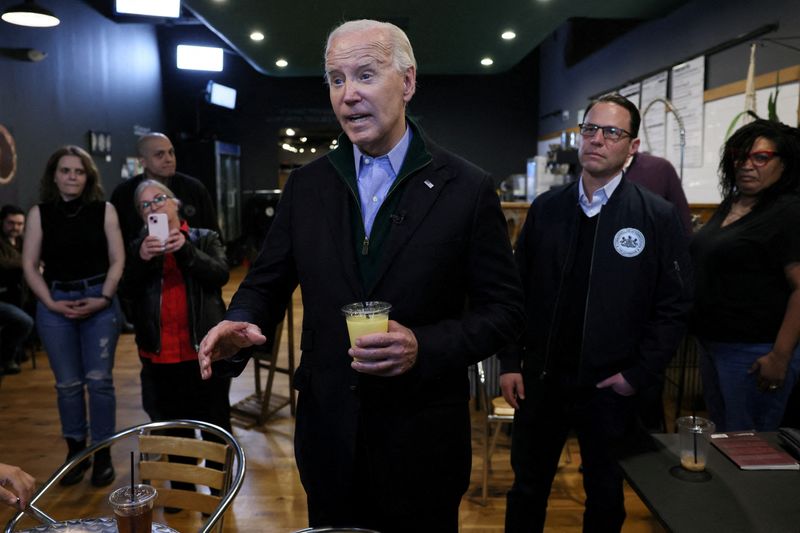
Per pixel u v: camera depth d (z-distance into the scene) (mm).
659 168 2836
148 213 2305
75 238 2703
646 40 6977
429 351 1151
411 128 1312
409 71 1224
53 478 1514
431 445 1261
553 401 1882
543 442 1911
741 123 4926
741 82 4988
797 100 4266
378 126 1178
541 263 1900
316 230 1296
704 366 2277
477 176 1280
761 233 2012
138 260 2354
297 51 7934
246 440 3342
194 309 2436
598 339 1774
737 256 2061
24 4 4676
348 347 1240
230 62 11250
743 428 2125
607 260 1779
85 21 7586
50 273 2744
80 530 1269
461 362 1190
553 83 10617
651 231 1777
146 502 1118
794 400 2322
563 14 6484
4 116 5680
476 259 1271
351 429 1229
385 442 1242
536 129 11617
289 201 1378
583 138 1804
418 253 1224
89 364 2785
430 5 6125
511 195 9992
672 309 1776
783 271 2004
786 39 4402
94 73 7855
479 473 2932
